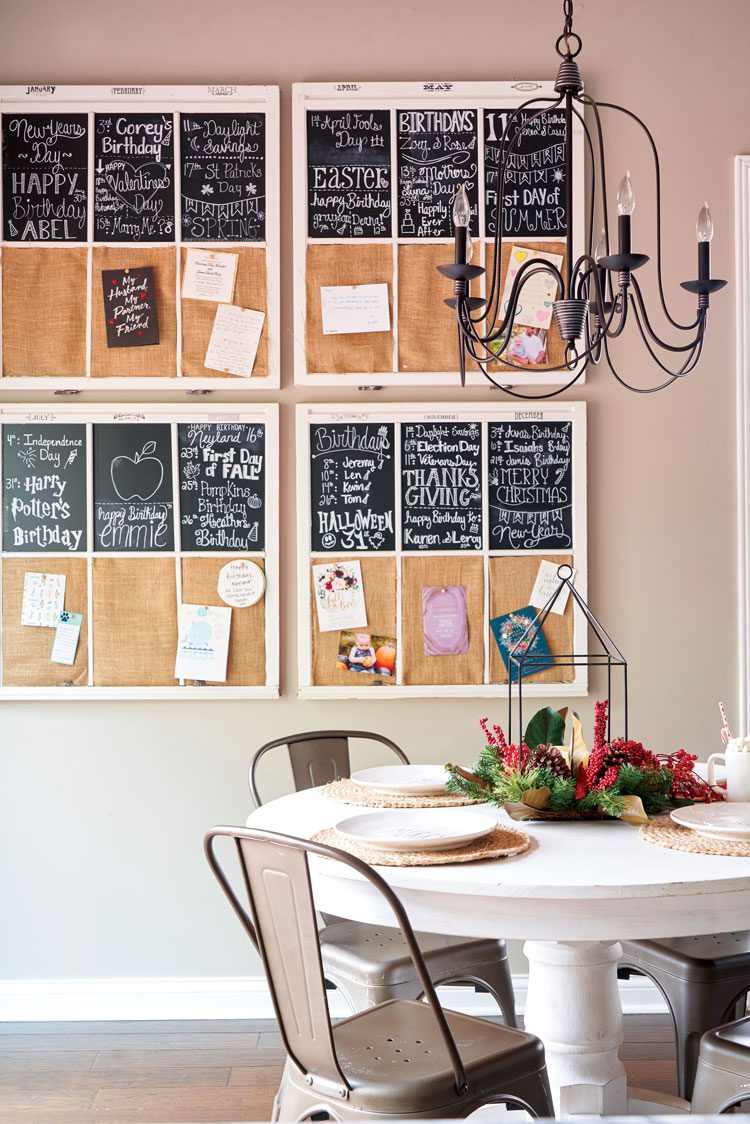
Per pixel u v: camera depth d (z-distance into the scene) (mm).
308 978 1503
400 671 3020
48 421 3045
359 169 3049
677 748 3078
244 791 3037
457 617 3037
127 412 3041
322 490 3045
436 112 3051
